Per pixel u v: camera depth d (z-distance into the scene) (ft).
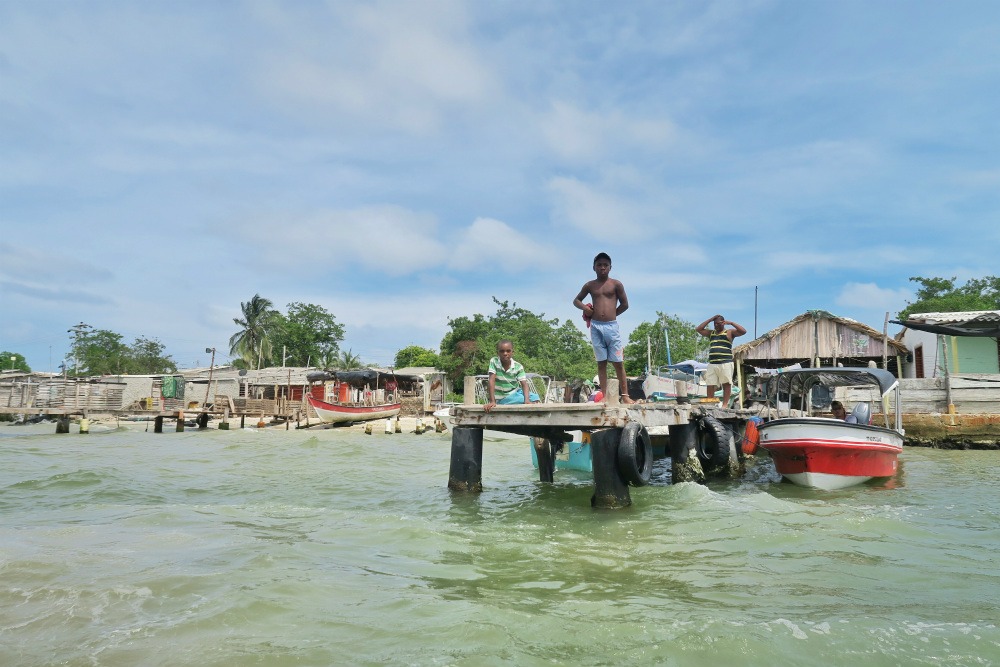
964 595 14.19
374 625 12.12
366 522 22.09
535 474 38.63
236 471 39.58
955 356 72.18
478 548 18.54
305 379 142.20
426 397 132.77
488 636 11.47
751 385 86.94
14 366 232.53
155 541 19.30
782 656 10.55
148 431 100.63
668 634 11.48
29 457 50.49
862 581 15.26
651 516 23.29
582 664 10.28
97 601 13.53
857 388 62.49
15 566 16.25
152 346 253.44
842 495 30.32
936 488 32.35
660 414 29.66
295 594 14.01
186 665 10.35
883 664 10.27
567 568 16.46
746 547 18.63
